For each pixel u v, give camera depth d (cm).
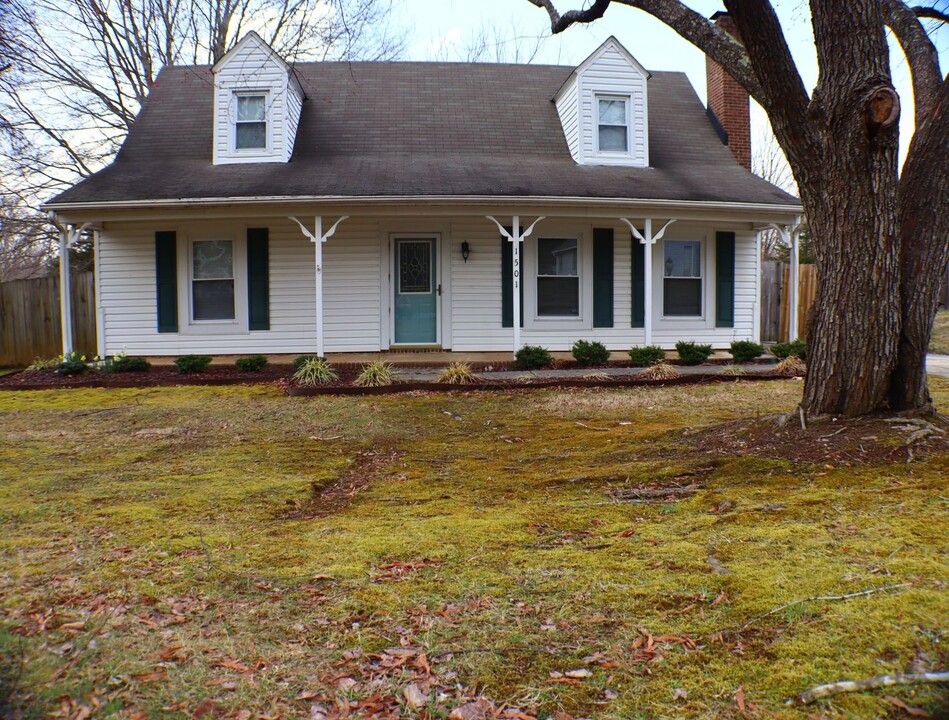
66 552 350
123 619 274
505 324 1246
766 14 455
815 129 477
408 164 1208
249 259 1220
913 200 466
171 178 1150
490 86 1458
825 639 233
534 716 208
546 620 266
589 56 1265
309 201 1057
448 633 259
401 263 1246
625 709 208
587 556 328
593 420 730
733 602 267
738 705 206
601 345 1140
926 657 217
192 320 1229
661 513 390
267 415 782
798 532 330
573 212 1114
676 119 1452
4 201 1959
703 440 537
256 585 307
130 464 563
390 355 1219
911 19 525
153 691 224
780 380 984
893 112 423
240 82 1217
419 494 464
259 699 220
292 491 474
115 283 1223
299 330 1233
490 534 367
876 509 348
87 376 1061
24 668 237
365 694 222
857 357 473
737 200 1144
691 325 1293
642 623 259
